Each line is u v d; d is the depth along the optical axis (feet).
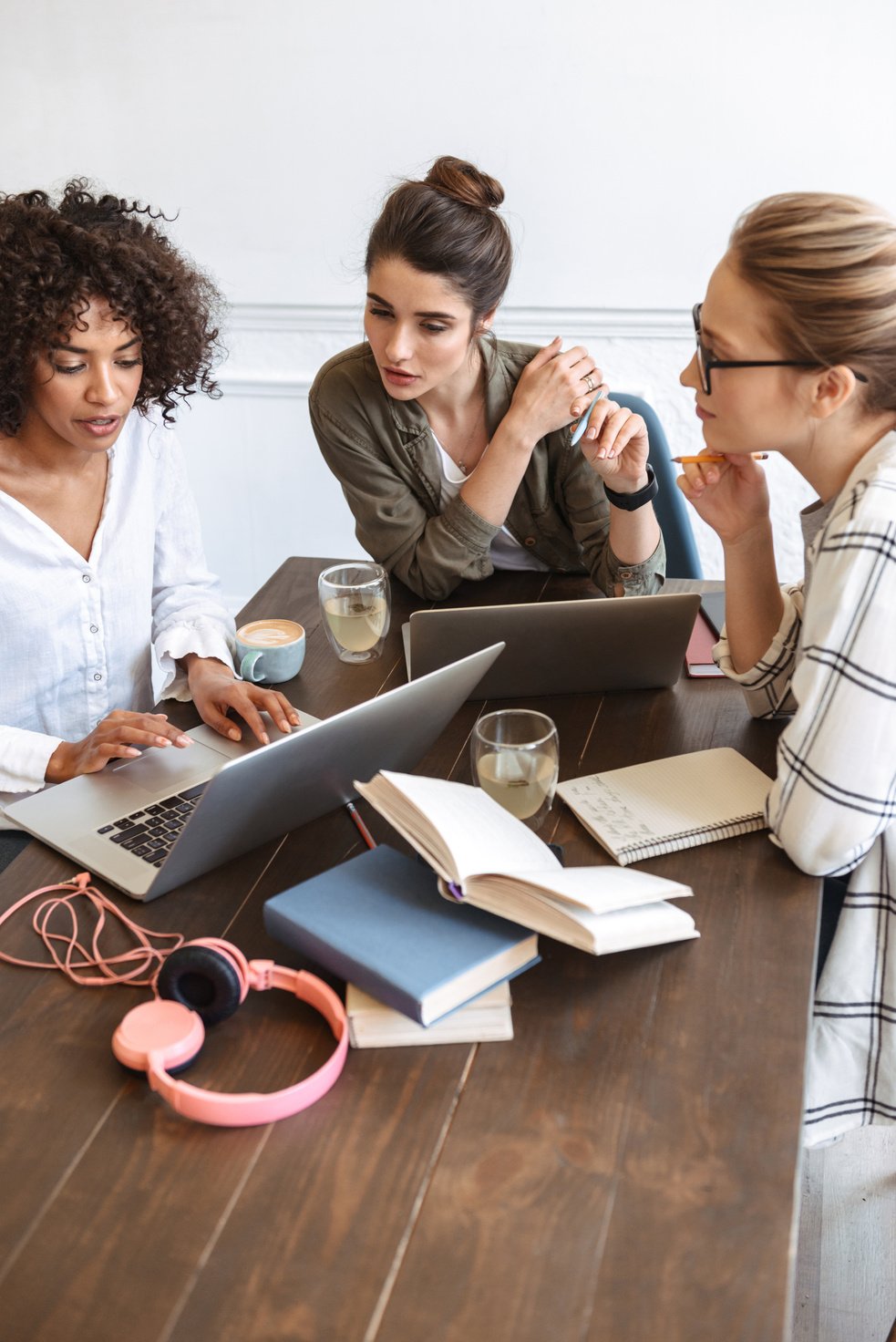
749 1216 2.56
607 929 3.09
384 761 3.88
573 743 4.39
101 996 3.21
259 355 10.46
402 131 9.50
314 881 3.33
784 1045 3.02
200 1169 2.69
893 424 3.70
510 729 3.85
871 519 3.37
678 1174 2.66
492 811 3.53
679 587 5.65
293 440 10.71
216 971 2.97
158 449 5.64
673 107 9.11
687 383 4.00
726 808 3.91
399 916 3.18
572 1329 2.34
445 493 5.92
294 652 4.84
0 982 3.26
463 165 5.03
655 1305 2.38
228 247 10.07
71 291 4.37
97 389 4.58
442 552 5.51
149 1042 2.89
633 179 9.39
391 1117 2.81
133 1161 2.71
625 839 3.73
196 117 9.66
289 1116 2.81
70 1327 2.35
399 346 5.13
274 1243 2.51
